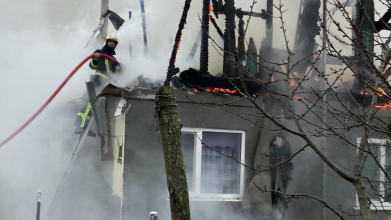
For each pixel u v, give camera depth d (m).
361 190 4.73
